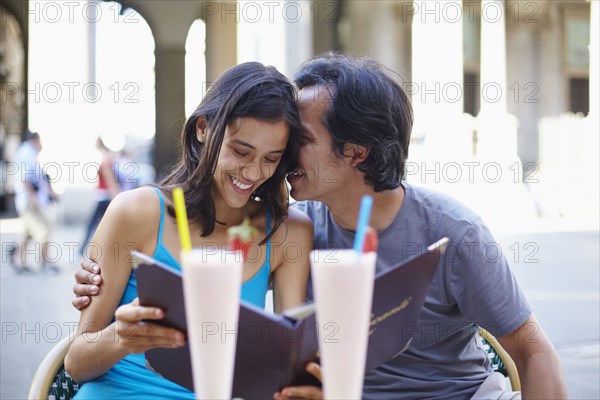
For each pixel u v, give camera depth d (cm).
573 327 773
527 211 2066
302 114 273
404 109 284
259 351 189
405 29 2522
